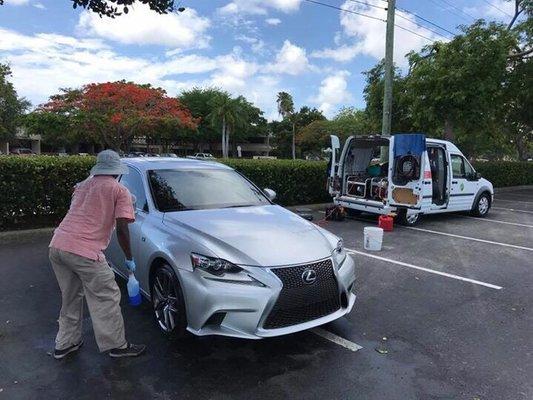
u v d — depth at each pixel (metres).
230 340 4.18
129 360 3.77
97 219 3.59
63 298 3.75
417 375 3.68
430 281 6.26
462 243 8.85
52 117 46.97
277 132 96.94
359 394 3.38
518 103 21.31
